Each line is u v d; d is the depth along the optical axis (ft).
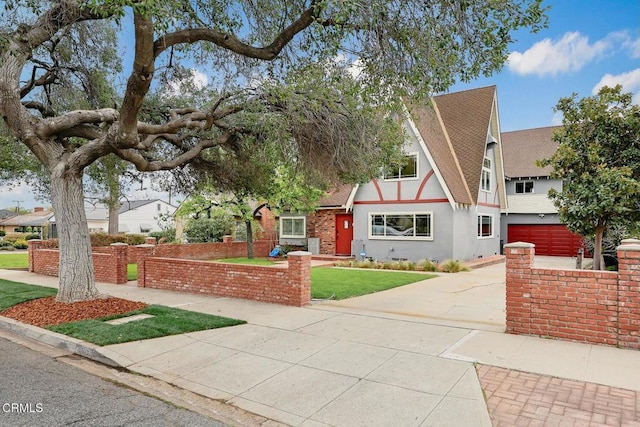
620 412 13.05
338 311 27.43
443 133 68.59
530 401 13.92
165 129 28.17
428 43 21.50
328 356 18.69
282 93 25.99
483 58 21.91
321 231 72.74
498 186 78.02
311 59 25.84
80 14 26.30
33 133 27.78
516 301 21.49
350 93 25.16
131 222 155.12
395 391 14.97
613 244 48.44
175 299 32.30
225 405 14.46
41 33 26.76
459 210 60.75
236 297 32.55
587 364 17.06
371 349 19.45
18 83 27.12
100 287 39.55
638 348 18.72
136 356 19.10
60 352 20.48
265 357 18.78
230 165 37.65
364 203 66.18
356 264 57.06
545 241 80.89
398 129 36.50
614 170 33.76
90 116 28.22
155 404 14.47
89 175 42.34
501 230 84.99
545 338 20.70
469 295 33.76
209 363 18.22
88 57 34.53
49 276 48.60
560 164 37.42
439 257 59.77
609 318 19.38
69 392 15.35
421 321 24.57
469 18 20.77
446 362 17.58
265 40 27.35
